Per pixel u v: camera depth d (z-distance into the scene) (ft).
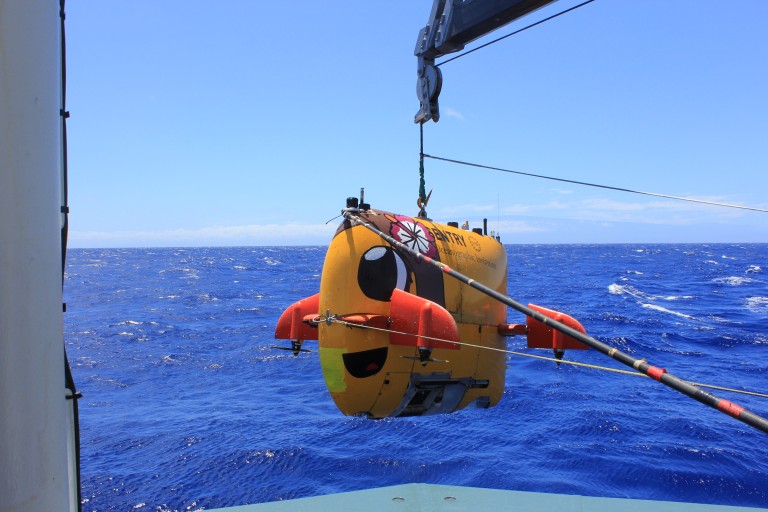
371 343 16.93
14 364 4.77
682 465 40.65
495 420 52.65
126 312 133.39
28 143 4.86
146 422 52.60
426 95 17.61
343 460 43.32
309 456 43.98
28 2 4.87
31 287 4.88
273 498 37.14
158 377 71.05
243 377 71.26
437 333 15.99
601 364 74.95
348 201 18.29
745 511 12.80
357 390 17.21
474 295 19.42
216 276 262.47
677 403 56.90
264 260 446.19
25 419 4.84
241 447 45.88
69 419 6.76
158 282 226.99
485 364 19.67
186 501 36.68
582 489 37.29
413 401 18.44
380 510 13.34
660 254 513.04
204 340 96.43
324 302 17.70
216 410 56.75
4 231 4.72
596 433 48.16
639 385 64.44
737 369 70.69
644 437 46.80
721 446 44.24
